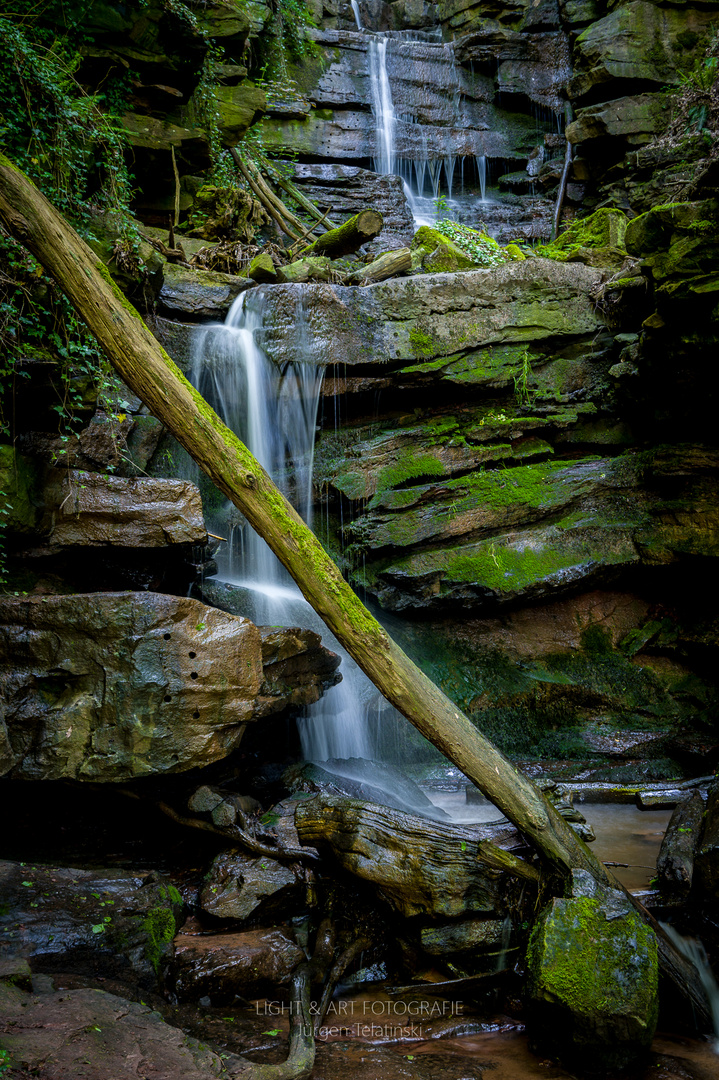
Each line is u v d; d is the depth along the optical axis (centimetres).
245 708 466
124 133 793
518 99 1538
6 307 512
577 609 889
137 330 394
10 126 579
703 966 418
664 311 763
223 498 801
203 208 1040
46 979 347
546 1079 349
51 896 411
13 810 512
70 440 589
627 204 1230
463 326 866
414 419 886
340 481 830
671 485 882
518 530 870
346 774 614
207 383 805
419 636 841
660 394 853
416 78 1509
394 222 1369
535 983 361
